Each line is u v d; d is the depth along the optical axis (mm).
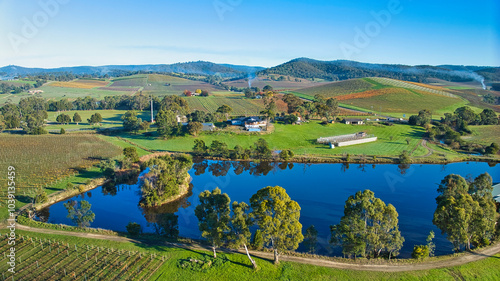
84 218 69375
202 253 57594
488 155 137500
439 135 165875
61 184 99250
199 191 99750
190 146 151125
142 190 89875
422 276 51031
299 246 64688
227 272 51531
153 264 54125
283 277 50438
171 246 60656
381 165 128625
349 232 56375
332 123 191500
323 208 86188
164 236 65312
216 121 193875
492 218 61531
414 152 141875
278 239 52000
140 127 177750
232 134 166000
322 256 56906
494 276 51406
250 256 55875
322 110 195125
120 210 85312
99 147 142000
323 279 50062
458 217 56750
